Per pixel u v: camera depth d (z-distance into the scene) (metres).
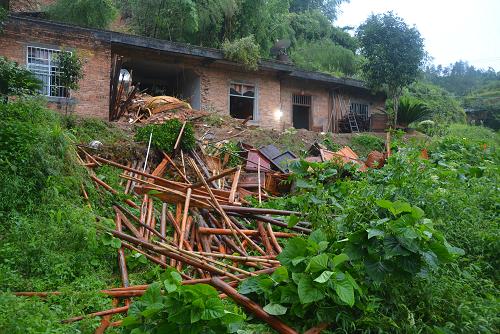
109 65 12.57
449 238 5.29
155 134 8.30
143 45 13.18
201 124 11.42
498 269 5.21
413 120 18.17
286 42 19.39
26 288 4.20
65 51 10.80
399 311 3.91
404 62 17.19
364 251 4.01
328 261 3.85
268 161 9.01
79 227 4.91
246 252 5.28
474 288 4.62
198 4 17.44
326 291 3.70
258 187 7.69
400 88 17.88
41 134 6.30
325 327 3.72
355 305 3.81
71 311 3.87
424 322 3.96
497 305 4.18
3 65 8.39
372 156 9.61
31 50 11.73
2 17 11.15
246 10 18.81
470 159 9.97
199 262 4.56
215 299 3.29
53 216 5.19
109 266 4.88
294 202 6.07
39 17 15.78
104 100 12.38
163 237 5.31
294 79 17.30
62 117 8.73
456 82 52.56
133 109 12.31
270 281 3.94
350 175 7.94
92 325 3.65
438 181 6.63
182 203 5.86
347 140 13.23
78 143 7.75
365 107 19.53
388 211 4.30
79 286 4.34
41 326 3.27
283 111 17.17
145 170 7.66
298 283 3.68
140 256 4.89
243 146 9.91
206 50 14.23
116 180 6.97
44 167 5.93
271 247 5.39
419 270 3.84
